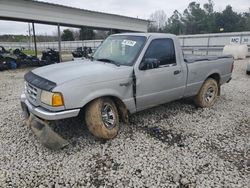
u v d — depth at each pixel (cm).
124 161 324
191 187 273
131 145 368
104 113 367
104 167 311
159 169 306
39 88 329
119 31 2280
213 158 333
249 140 390
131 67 385
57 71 363
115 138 389
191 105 570
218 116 502
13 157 335
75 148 358
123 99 380
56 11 1619
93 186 275
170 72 438
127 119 405
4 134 409
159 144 372
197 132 420
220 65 564
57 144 338
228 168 309
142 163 320
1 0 1334
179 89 468
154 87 416
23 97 394
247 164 319
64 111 319
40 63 1573
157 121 467
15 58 1493
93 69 364
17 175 295
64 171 303
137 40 423
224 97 662
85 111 356
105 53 450
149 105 428
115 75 362
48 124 351
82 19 1805
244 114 517
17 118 484
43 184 278
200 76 512
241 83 872
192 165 315
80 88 326
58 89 313
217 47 2677
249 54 2275
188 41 3012
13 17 1415
